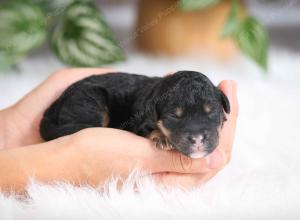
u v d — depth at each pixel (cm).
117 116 62
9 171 55
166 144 54
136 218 50
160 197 52
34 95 71
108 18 167
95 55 90
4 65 87
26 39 85
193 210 51
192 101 52
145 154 55
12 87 94
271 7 143
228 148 59
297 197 53
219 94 55
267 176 59
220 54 109
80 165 55
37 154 55
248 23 94
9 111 71
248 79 98
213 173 56
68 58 90
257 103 85
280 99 87
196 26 107
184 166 55
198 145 51
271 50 121
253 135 72
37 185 53
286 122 77
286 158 65
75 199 52
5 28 85
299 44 130
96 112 61
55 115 62
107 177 56
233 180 58
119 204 51
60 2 92
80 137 55
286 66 108
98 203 51
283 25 157
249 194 53
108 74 64
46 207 51
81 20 90
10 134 70
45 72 103
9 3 85
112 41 90
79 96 61
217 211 51
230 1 107
